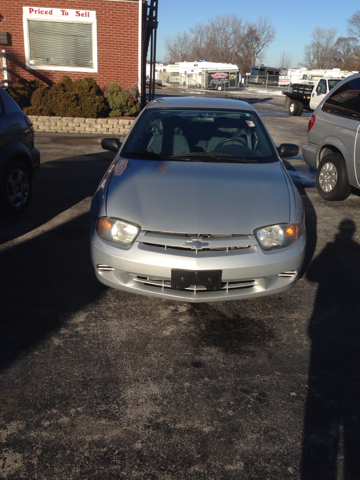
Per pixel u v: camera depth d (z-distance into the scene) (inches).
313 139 236.7
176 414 80.5
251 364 95.7
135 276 106.2
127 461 70.4
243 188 116.5
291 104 751.7
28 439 73.9
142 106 514.9
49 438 74.2
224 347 101.7
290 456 72.4
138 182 118.1
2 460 69.7
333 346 103.7
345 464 71.2
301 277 139.6
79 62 472.7
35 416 78.7
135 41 471.8
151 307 118.3
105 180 127.0
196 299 104.5
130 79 486.6
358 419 80.9
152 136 145.9
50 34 457.7
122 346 100.3
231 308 119.4
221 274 100.8
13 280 130.0
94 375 90.0
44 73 470.9
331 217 201.3
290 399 85.4
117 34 466.3
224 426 78.1
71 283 129.7
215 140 143.7
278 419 80.1
